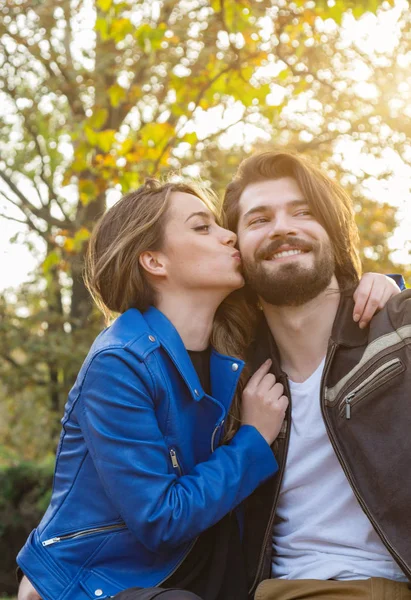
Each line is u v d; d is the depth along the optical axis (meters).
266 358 2.65
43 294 13.38
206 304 2.56
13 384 12.37
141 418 2.26
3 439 13.84
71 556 2.30
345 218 2.66
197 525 2.18
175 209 2.57
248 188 2.66
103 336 2.45
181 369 2.38
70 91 10.23
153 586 2.26
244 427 2.44
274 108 8.00
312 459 2.45
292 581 2.31
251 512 2.51
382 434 2.26
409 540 2.17
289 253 2.49
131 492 2.19
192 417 2.41
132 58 9.33
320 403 2.40
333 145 10.21
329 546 2.39
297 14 6.96
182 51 8.51
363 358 2.35
